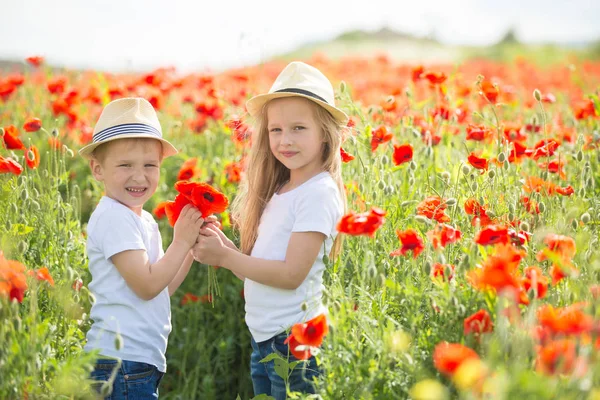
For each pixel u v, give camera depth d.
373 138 3.20
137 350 2.45
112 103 2.61
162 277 2.44
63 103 4.85
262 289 2.56
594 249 2.41
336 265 2.62
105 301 2.47
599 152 3.66
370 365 2.03
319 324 2.03
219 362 3.58
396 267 2.51
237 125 3.43
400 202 3.00
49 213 2.94
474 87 4.79
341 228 2.09
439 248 2.13
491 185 2.84
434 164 3.40
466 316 2.08
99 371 2.42
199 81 6.07
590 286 2.06
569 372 1.66
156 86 5.68
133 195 2.60
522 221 2.72
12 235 2.65
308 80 2.58
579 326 1.67
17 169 2.74
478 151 3.58
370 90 7.03
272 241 2.56
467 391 1.63
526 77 8.55
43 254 2.87
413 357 2.04
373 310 2.28
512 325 1.91
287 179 2.83
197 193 2.44
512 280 1.76
